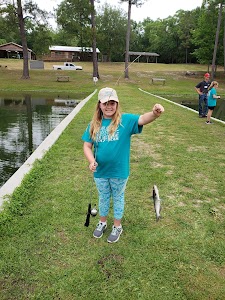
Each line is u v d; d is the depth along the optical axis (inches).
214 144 283.0
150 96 770.8
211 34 1647.4
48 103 709.9
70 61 2463.1
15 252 111.9
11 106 642.2
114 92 106.1
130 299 92.9
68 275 102.0
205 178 193.0
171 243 120.5
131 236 124.6
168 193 167.8
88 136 113.6
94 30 1238.3
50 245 117.1
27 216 137.4
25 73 1262.3
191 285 98.9
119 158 110.5
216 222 138.2
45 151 235.3
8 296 93.4
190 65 2241.6
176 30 2807.6
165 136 310.5
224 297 94.3
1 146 311.4
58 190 165.8
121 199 118.7
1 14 1143.6
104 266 106.4
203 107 447.2
